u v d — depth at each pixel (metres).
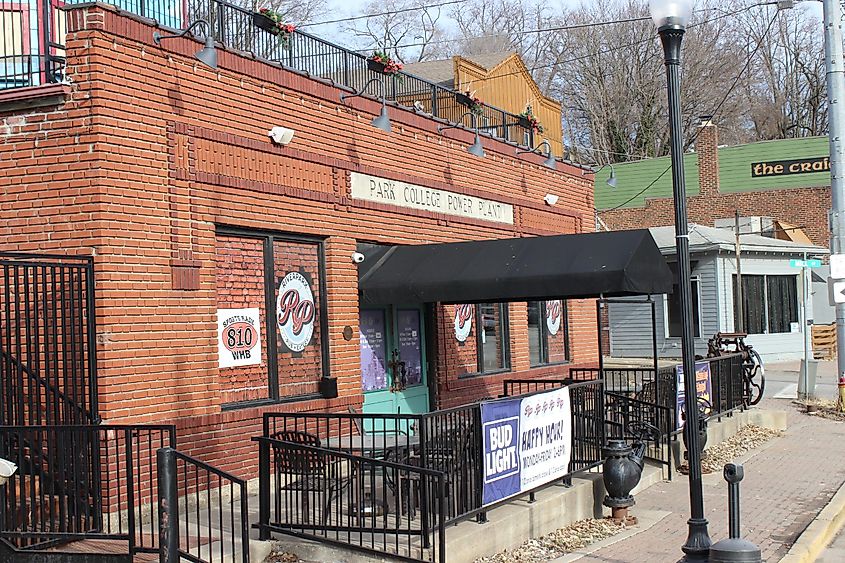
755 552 7.61
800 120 58.19
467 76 22.02
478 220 17.23
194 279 10.83
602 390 12.12
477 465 9.25
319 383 12.98
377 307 15.09
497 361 18.27
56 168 9.89
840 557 9.98
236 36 12.58
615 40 54.44
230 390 11.45
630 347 32.34
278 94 12.43
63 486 8.41
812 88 57.69
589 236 13.14
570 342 20.94
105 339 9.69
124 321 9.90
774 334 32.12
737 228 29.88
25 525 8.36
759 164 38.62
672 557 9.52
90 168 9.79
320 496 9.46
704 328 30.94
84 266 9.33
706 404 16.48
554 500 10.52
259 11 12.85
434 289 13.30
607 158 50.56
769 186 38.44
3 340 9.90
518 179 18.89
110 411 9.66
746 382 19.27
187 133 10.91
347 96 13.70
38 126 9.97
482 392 17.42
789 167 38.12
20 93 9.91
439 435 8.88
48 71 10.65
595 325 22.14
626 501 11.11
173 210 10.65
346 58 14.64
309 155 12.90
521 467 10.01
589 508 11.34
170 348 10.46
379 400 14.90
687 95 54.75
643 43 54.09
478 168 17.39
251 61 11.97
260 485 8.97
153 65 10.52
